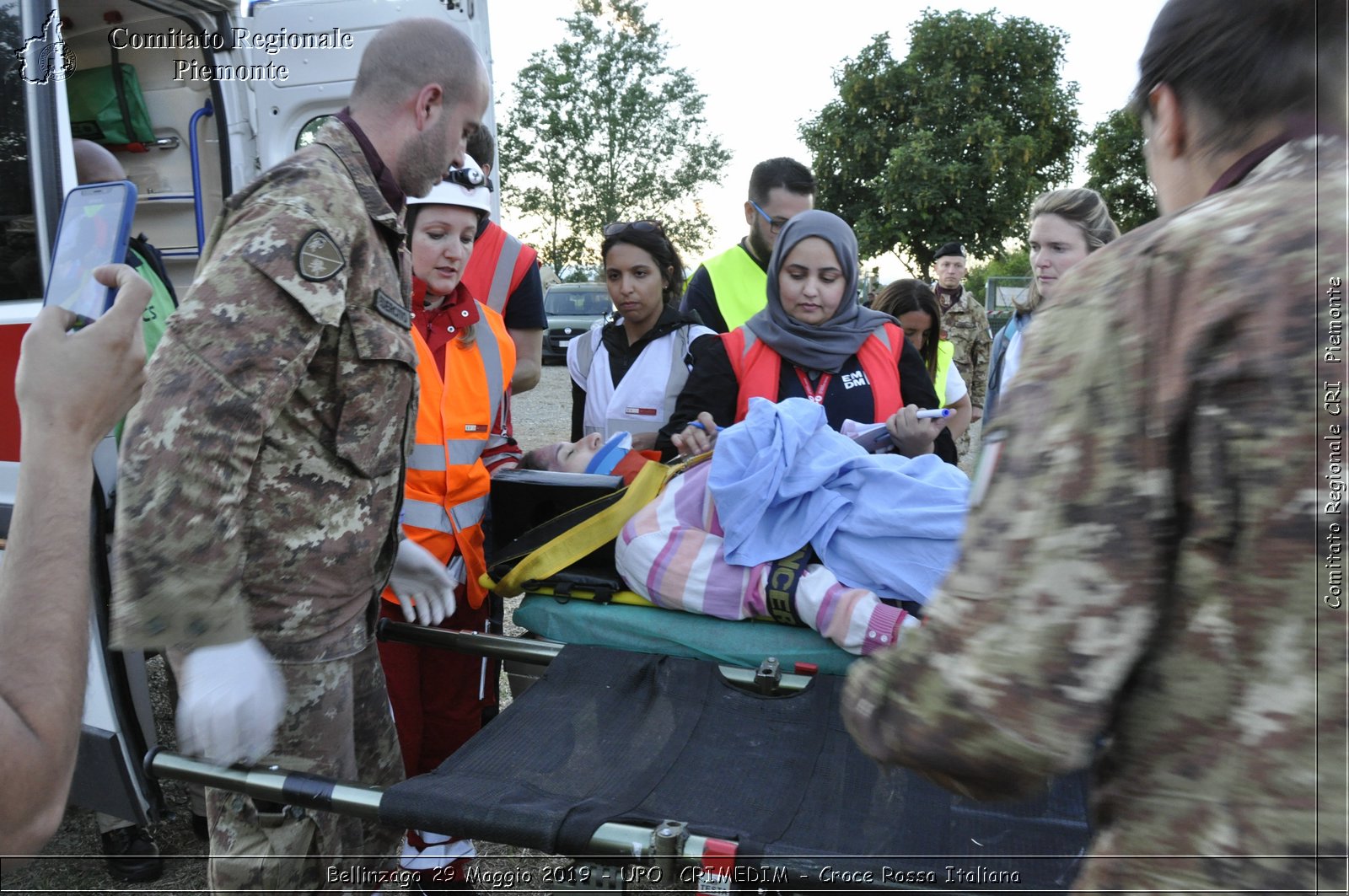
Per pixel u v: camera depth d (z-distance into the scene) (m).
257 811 1.79
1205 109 0.92
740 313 3.80
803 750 1.77
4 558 0.85
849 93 25.23
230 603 1.54
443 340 2.42
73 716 0.82
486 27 4.00
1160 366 0.81
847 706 0.96
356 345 1.72
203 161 4.09
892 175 24.22
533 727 1.82
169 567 1.47
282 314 1.58
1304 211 0.80
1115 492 0.80
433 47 1.86
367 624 1.96
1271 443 0.76
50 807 0.80
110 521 2.41
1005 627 0.81
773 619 2.06
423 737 2.62
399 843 2.18
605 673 1.99
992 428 0.89
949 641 0.84
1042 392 0.85
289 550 1.73
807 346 2.82
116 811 2.40
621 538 2.21
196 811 2.82
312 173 1.71
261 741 1.57
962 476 2.17
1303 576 0.75
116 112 3.97
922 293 4.08
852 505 2.09
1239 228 0.81
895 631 1.91
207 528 1.50
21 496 0.85
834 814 1.60
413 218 2.31
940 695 0.83
